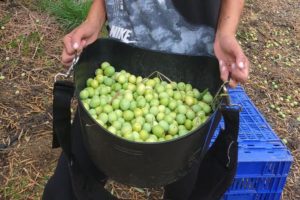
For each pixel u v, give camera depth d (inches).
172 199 41.7
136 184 30.8
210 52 39.7
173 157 28.5
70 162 34.0
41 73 75.4
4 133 63.4
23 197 54.9
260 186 52.4
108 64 36.8
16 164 59.0
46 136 63.5
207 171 34.9
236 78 32.4
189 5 38.0
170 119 33.2
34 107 68.2
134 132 31.3
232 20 36.7
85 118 28.8
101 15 40.8
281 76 86.4
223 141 33.1
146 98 34.9
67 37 35.6
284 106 78.5
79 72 33.8
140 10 39.1
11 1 90.2
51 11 88.1
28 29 84.2
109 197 34.9
